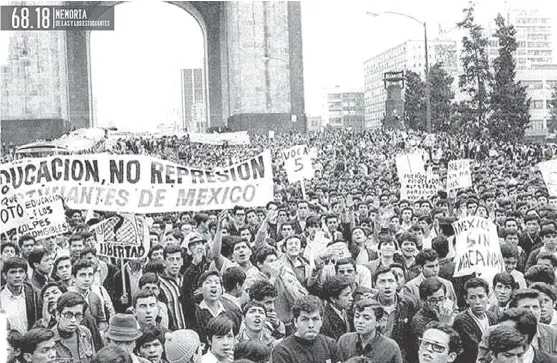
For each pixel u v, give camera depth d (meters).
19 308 10.64
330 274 11.94
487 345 7.48
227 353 8.12
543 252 12.29
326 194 26.88
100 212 20.77
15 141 84.56
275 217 19.53
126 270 12.61
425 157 40.88
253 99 89.75
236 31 89.94
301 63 91.25
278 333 10.33
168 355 8.12
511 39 51.50
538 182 29.67
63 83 87.31
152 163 11.83
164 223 19.72
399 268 11.48
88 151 52.09
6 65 84.56
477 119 51.66
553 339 8.55
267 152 12.15
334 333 9.67
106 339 10.12
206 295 10.12
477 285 9.07
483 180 30.34
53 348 8.44
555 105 77.44
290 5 89.81
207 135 63.25
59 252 13.96
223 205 11.96
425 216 16.67
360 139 57.31
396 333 9.91
